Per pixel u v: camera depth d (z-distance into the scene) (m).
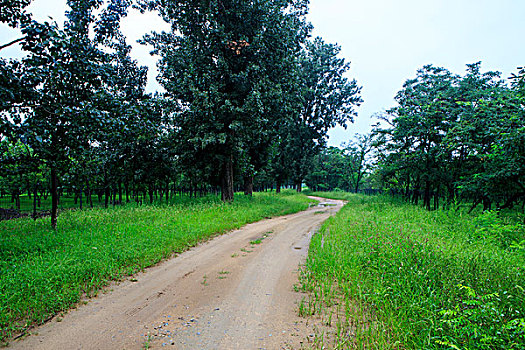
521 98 10.69
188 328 4.07
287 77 21.45
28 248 7.29
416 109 17.86
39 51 7.78
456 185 15.52
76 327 4.08
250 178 31.11
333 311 4.55
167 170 21.91
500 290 4.26
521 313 3.73
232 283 5.89
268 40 19.88
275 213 19.31
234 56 19.95
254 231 12.07
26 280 5.16
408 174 20.41
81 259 6.46
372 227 9.91
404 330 3.71
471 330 3.22
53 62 7.87
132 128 11.28
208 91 19.23
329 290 5.20
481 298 3.93
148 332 3.95
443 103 16.81
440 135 17.14
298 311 4.59
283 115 22.30
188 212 14.62
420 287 4.60
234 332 3.95
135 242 8.17
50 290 4.94
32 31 7.39
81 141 9.66
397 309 4.30
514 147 10.35
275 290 5.51
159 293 5.36
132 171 20.38
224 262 7.41
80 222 11.20
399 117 18.03
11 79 7.37
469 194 14.91
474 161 15.54
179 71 20.91
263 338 3.79
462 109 15.16
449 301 4.05
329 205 29.47
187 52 19.69
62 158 9.54
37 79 7.95
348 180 62.88
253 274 6.46
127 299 5.07
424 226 10.44
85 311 4.59
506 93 12.26
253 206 19.95
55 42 7.61
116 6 10.28
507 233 8.58
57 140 9.38
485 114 12.91
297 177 43.31
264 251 8.58
